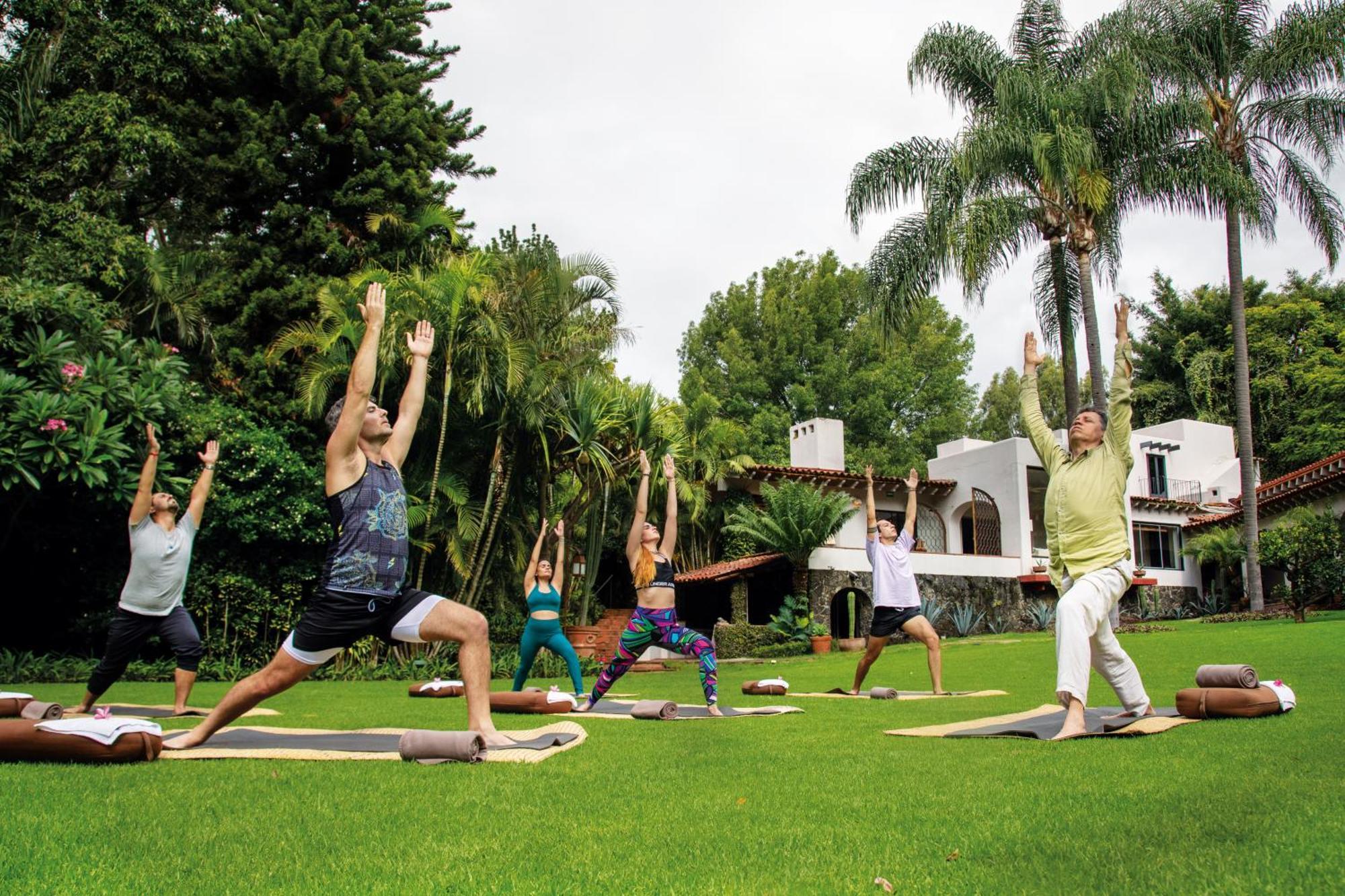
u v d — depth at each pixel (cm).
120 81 1845
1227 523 3164
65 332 1441
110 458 1336
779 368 4400
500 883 238
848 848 272
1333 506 2733
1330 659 1053
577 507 2375
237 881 242
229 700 505
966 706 825
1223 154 2175
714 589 3109
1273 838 264
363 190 2100
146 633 764
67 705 895
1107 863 246
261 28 2053
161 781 392
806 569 2659
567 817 321
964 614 2709
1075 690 530
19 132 1692
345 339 1845
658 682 1627
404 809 336
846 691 1066
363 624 498
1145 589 3127
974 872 243
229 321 2016
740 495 2998
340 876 246
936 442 4453
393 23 2289
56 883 239
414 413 532
